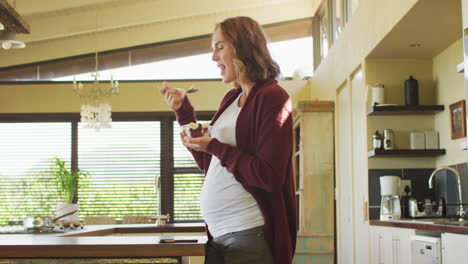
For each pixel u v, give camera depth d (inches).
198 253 68.1
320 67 274.5
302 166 234.2
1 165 321.7
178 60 326.0
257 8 320.5
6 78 321.4
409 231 140.8
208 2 305.3
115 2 292.8
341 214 226.1
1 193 320.2
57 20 297.4
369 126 184.1
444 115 175.8
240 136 57.1
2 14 163.5
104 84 321.4
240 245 55.0
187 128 61.4
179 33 323.6
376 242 170.9
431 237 126.6
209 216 57.7
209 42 327.3
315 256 227.0
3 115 315.6
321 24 312.8
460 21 148.0
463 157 162.1
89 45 323.0
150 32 324.2
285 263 54.5
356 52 197.3
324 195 232.2
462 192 162.6
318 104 238.4
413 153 175.5
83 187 320.2
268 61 59.6
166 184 320.8
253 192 54.9
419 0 133.0
